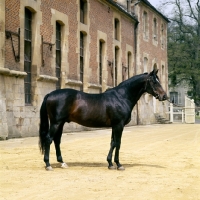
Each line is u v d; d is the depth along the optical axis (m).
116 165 9.87
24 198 6.22
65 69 22.16
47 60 20.17
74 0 23.30
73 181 7.66
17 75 17.19
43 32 19.91
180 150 13.59
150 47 37.75
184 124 35.66
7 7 16.91
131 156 11.91
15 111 17.14
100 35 27.16
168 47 55.91
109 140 17.05
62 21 21.91
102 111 9.09
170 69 55.69
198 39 54.41
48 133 9.02
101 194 6.56
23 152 12.11
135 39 34.44
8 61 16.94
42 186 7.14
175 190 6.99
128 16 32.12
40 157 11.11
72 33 23.08
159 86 9.52
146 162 10.59
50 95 9.03
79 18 23.95
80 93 9.22
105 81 27.86
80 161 10.61
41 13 19.72
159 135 20.86
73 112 9.03
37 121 18.91
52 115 8.92
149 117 36.00
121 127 9.18
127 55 32.72
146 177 8.23
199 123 38.88
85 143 15.64
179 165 10.05
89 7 25.44
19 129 17.38
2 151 12.25
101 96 9.26
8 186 7.11
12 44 17.19
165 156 11.93
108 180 7.82
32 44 19.20
